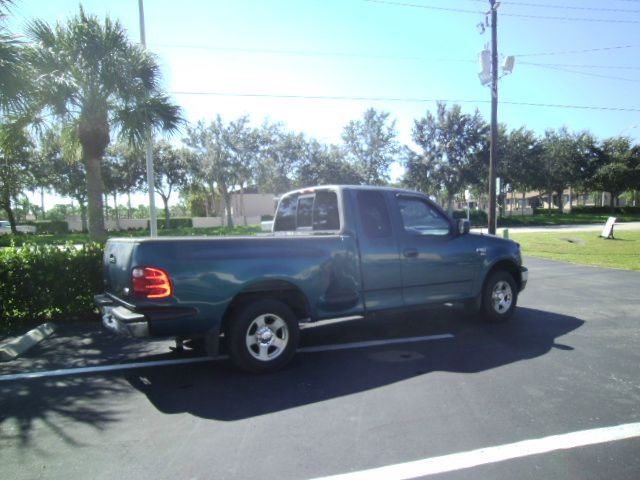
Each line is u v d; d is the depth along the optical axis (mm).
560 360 5109
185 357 5438
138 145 10148
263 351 4832
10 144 9852
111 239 5070
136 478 2916
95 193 9820
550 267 13320
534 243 20578
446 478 2857
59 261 7074
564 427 3514
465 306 7117
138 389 4445
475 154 43875
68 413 3908
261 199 61438
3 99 6938
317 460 3092
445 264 6176
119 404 4090
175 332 4414
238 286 4637
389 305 5742
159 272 4305
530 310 7738
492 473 2906
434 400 4051
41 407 4039
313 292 5109
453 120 43781
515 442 3291
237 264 4637
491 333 6309
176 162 41156
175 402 4121
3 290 6871
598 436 3367
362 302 5531
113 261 4855
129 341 6152
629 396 4094
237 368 4996
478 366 4953
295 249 5012
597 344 5723
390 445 3273
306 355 5449
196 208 63094
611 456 3096
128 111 9680
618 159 52844
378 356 5367
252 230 38312
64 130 10328
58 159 35312
